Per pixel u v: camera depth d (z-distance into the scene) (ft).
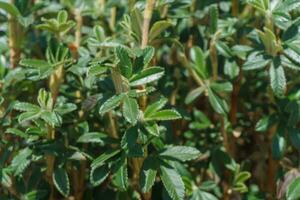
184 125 2.53
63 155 2.06
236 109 2.44
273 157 2.20
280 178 2.23
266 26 2.13
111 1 2.53
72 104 2.06
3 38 2.46
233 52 2.23
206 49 2.46
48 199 2.21
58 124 1.98
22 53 2.57
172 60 2.65
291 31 2.10
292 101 2.16
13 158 2.12
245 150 2.57
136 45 2.14
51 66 2.09
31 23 2.32
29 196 2.14
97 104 2.10
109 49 2.24
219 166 2.29
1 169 2.09
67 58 2.14
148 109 1.96
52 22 2.20
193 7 2.48
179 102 2.50
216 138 2.42
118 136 2.17
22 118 1.97
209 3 2.42
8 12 2.32
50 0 2.78
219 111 2.22
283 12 2.09
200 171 2.39
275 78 2.08
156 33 2.10
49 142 2.05
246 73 2.47
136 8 2.06
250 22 2.31
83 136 2.08
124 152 1.99
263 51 2.14
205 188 2.22
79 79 2.24
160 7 2.24
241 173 2.27
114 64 1.90
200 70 2.29
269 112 2.41
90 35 2.34
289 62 2.09
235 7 2.43
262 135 2.47
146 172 1.99
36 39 2.55
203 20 2.47
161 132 2.14
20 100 2.28
